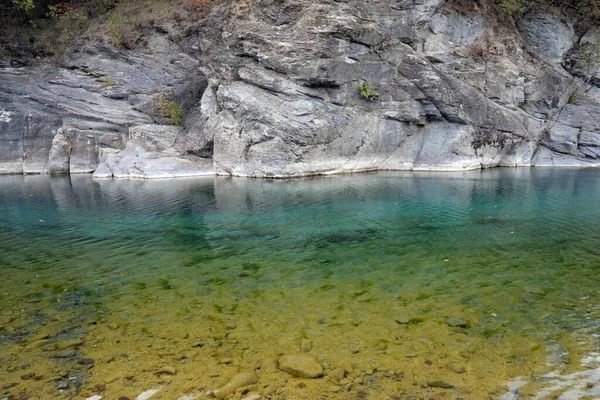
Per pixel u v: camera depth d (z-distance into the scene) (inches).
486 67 1067.9
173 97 1117.7
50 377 203.6
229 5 1045.2
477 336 238.5
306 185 807.7
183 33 1133.7
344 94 944.3
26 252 419.5
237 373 205.0
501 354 219.9
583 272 340.5
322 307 281.0
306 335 242.8
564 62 1206.3
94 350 228.7
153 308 283.0
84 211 608.4
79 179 969.5
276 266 369.4
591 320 256.4
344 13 920.3
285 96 919.0
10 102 1111.6
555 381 197.0
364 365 211.9
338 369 208.4
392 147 1018.7
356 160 986.7
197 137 1046.4
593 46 1178.0
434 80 967.0
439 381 197.8
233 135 957.8
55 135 1097.4
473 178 884.0
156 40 1151.6
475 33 1084.5
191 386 196.2
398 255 394.6
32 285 328.8
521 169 1056.8
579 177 897.5
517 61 1105.4
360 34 919.0
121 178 976.3
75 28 1197.7
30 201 692.7
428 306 279.7
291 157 909.8
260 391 192.9
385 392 190.9
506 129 1051.3
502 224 503.2
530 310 271.1
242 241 449.4
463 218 535.2
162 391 192.5
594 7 1169.4
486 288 309.7
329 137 924.0
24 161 1085.8
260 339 238.8
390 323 255.9
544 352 221.3
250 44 940.6
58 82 1134.4
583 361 212.4
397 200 653.3
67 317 270.4
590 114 1175.6
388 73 967.6
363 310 275.1
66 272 358.6
